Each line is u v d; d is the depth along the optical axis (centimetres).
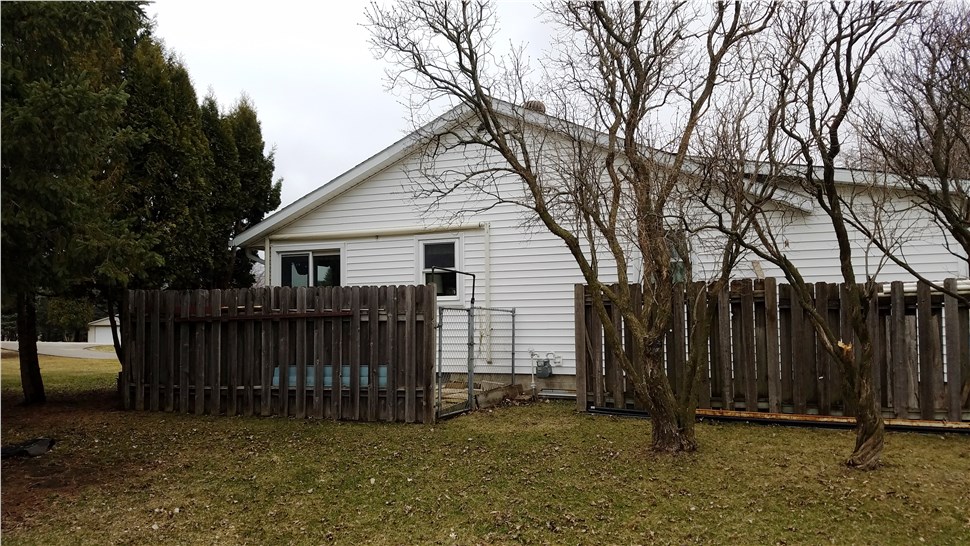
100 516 484
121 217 973
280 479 563
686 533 418
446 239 1104
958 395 658
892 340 677
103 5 688
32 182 588
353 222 1170
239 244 1223
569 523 443
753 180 589
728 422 729
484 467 579
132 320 944
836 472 522
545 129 782
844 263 537
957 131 468
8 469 609
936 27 521
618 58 620
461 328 1076
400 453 639
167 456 653
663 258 595
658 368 592
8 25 618
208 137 1227
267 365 872
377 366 821
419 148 960
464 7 677
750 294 738
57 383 1322
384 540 430
